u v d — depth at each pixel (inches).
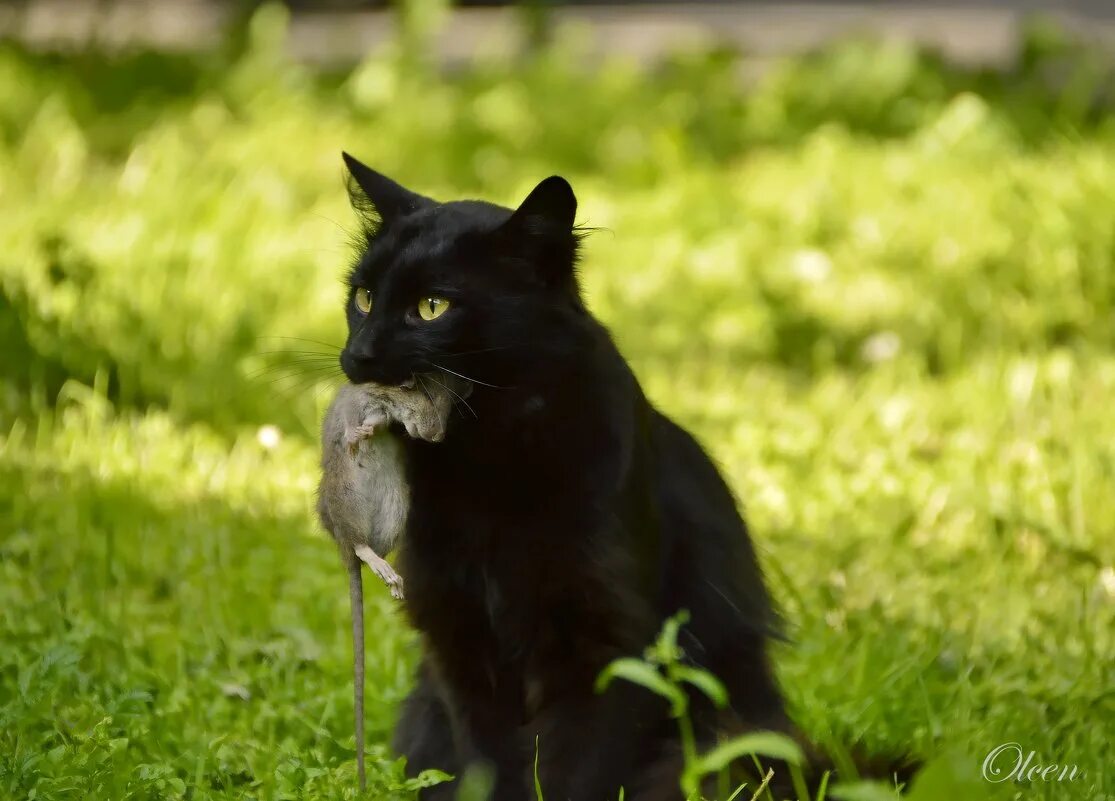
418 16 1037.8
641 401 272.2
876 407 526.6
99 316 528.7
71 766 253.3
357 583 247.8
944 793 186.7
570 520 255.1
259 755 276.4
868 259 671.8
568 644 260.7
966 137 846.5
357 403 249.6
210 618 350.9
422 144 916.0
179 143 824.9
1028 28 1019.3
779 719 281.1
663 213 773.9
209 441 472.1
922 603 358.3
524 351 257.4
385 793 258.7
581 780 259.1
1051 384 520.7
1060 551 385.4
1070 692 301.6
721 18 1160.8
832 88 970.7
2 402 482.0
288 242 685.3
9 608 338.0
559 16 1175.0
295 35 1156.5
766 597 293.1
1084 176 676.7
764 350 625.0
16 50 1013.8
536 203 259.9
